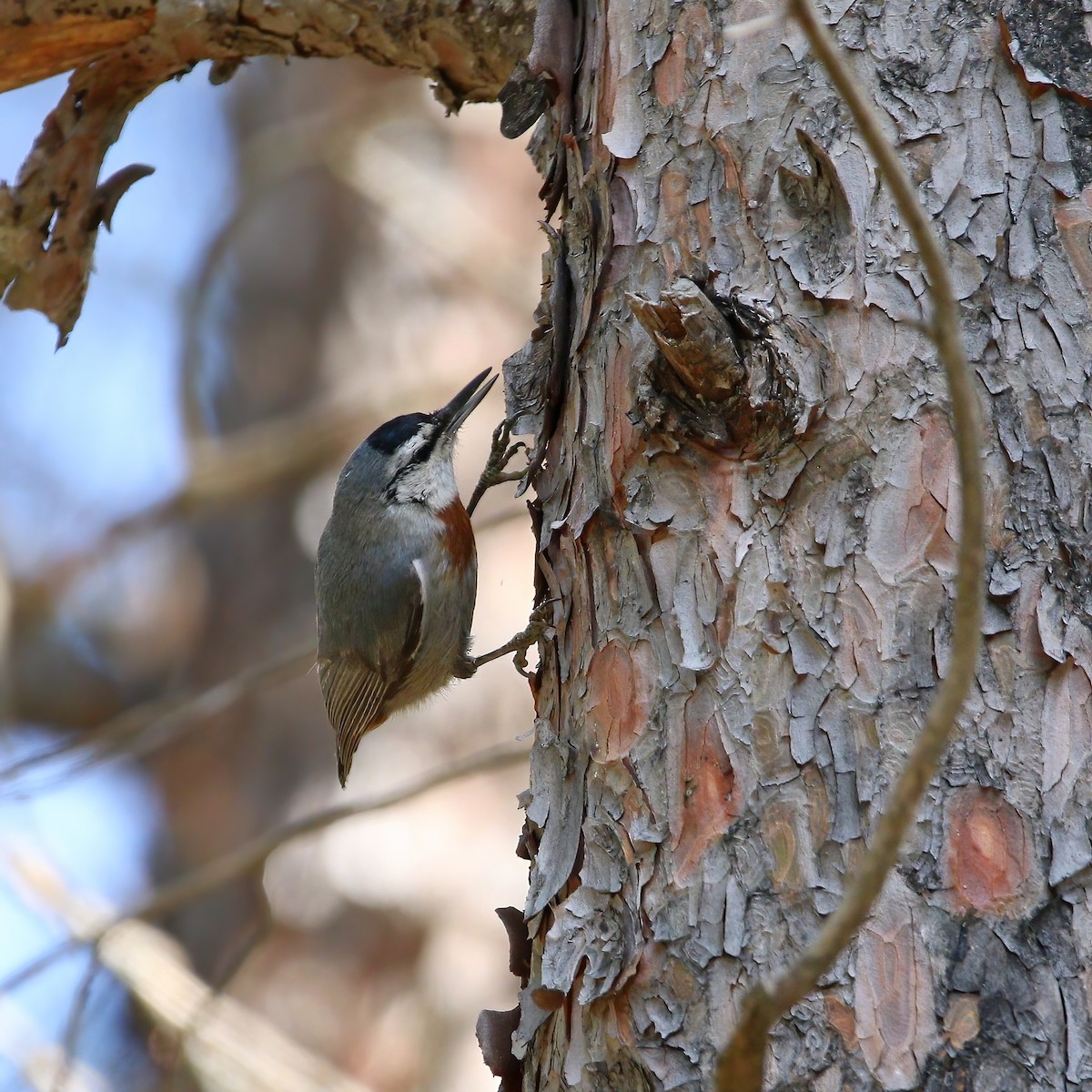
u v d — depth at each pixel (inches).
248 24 378.6
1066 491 235.9
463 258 699.4
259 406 754.2
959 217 246.7
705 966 232.4
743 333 250.8
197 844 737.6
